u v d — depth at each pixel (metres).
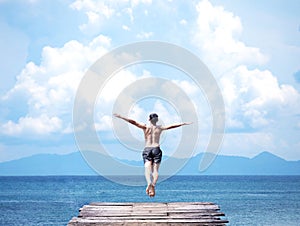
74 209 46.78
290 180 169.12
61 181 164.88
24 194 77.38
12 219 38.81
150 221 13.40
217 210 15.21
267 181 156.75
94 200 61.47
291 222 33.78
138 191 86.88
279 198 60.94
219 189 92.06
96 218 13.98
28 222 36.78
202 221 13.36
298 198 60.56
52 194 77.31
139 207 15.84
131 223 13.22
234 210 43.09
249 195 69.44
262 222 33.72
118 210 15.27
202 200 59.06
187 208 15.52
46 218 39.31
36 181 164.62
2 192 85.00
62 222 36.56
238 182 144.25
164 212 14.80
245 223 33.16
